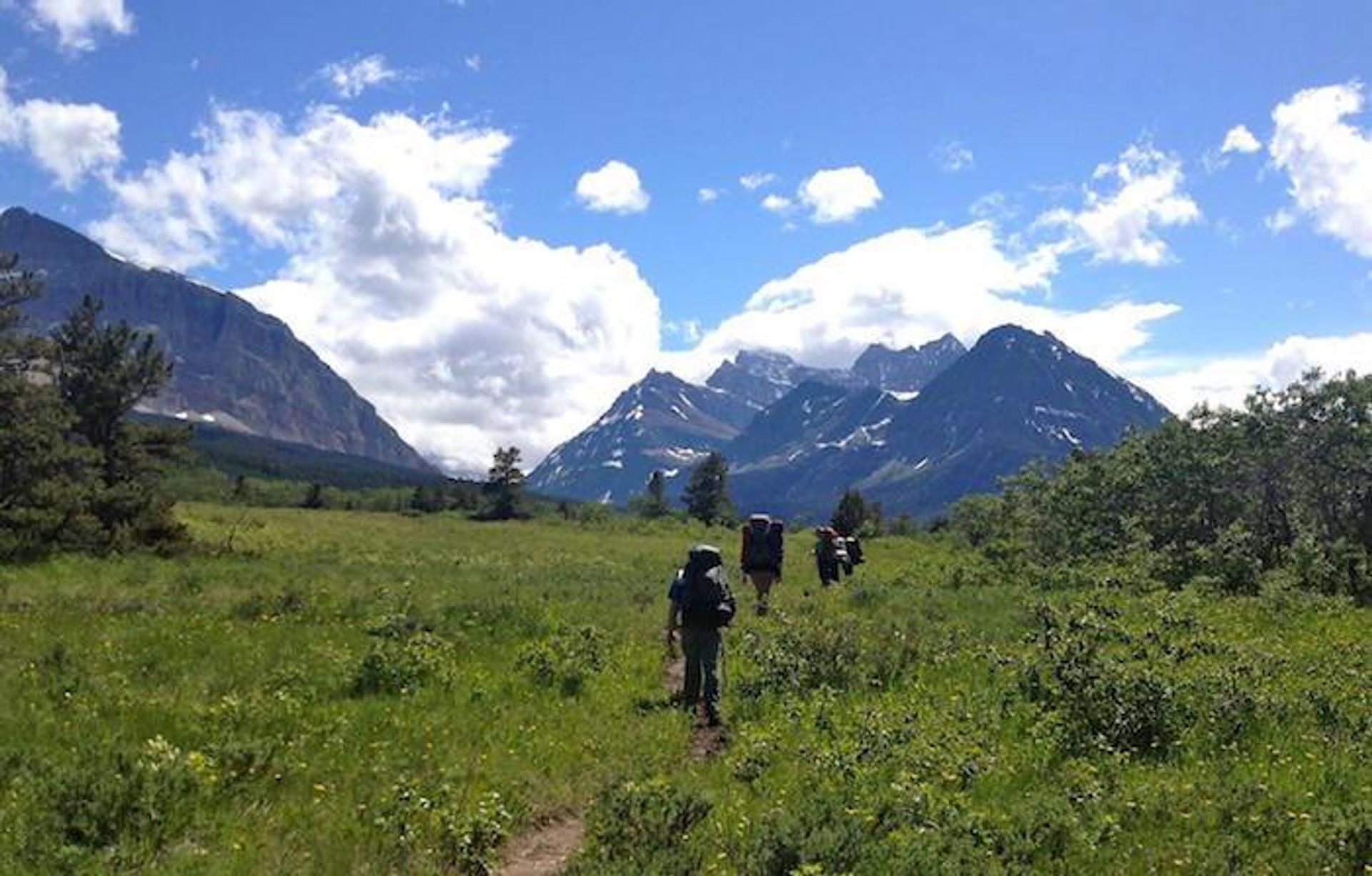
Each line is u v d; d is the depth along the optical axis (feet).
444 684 47.52
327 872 24.62
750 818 29.22
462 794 31.04
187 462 166.61
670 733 41.47
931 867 24.79
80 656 49.85
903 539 265.54
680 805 29.35
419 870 25.50
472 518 371.35
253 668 49.11
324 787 31.14
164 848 25.44
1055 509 150.30
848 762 35.27
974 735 39.40
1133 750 37.47
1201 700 42.11
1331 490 141.38
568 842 29.68
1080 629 50.93
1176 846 27.32
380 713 41.22
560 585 100.73
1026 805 30.25
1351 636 66.28
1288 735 39.27
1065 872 25.91
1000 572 118.21
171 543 134.21
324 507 426.92
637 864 25.68
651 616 77.05
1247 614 77.87
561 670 51.98
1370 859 26.12
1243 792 31.37
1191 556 118.32
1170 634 57.67
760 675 52.29
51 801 26.37
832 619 70.85
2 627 59.93
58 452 123.95
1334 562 111.75
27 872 22.88
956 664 54.85
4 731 35.19
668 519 343.26
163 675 47.34
